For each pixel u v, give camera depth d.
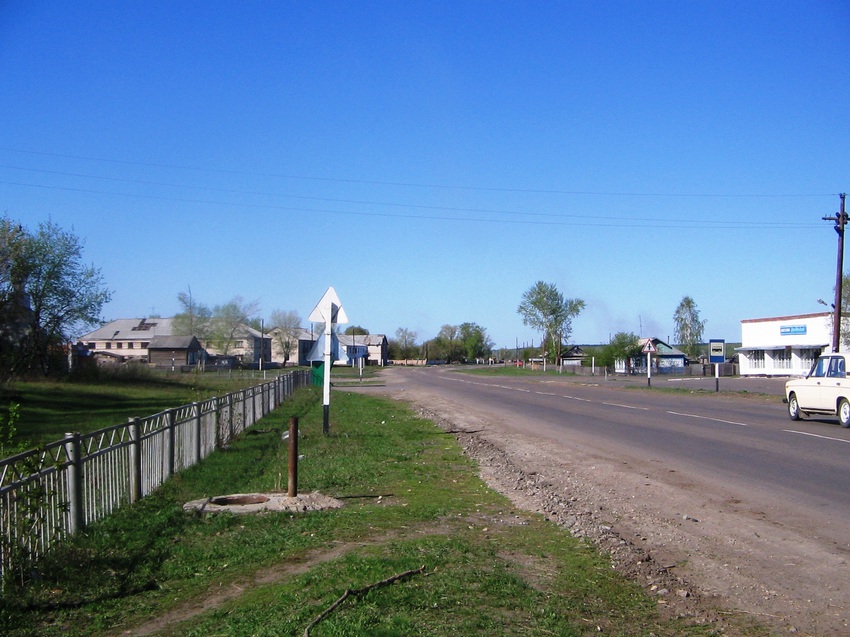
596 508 9.99
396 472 13.07
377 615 5.45
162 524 8.58
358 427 21.86
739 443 16.55
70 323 38.94
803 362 64.94
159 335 97.50
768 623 5.68
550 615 5.59
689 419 22.86
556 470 13.46
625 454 15.12
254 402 22.50
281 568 6.94
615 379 63.62
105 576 6.68
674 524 9.00
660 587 6.45
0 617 5.58
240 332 102.50
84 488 8.23
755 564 7.29
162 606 5.98
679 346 114.88
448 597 5.90
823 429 19.69
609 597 6.18
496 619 5.46
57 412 23.19
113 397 29.66
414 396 39.47
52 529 7.27
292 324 117.62
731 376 71.75
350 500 10.45
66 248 38.06
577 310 106.88
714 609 5.99
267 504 9.68
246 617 5.52
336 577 6.38
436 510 9.59
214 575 6.78
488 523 8.99
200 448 14.12
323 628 5.19
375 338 151.12
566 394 39.22
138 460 10.16
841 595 6.33
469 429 21.28
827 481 11.59
